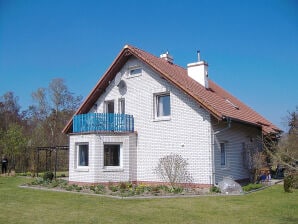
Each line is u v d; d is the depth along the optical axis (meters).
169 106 19.73
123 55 20.92
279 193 15.91
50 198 14.61
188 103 18.67
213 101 19.48
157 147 19.56
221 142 19.02
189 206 12.43
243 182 20.94
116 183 19.47
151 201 13.65
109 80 21.97
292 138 18.27
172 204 12.89
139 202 13.41
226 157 19.50
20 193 16.36
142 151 20.11
